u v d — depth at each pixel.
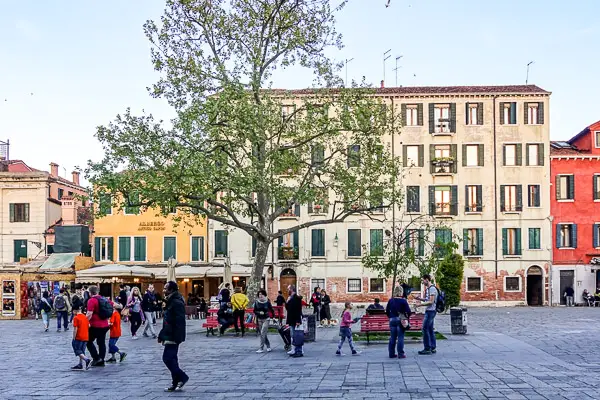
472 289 57.19
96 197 27.36
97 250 55.56
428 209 57.28
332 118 29.53
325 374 16.30
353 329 31.78
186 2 28.12
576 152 59.50
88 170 26.91
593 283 57.69
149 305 27.16
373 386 14.38
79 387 14.88
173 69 28.41
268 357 20.09
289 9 29.14
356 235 57.16
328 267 56.94
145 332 27.45
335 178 29.97
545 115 57.81
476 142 57.88
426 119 57.91
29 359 20.25
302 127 29.44
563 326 31.42
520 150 57.72
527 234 57.50
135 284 51.81
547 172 57.66
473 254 57.28
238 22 28.98
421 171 57.59
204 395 13.70
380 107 30.20
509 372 16.09
